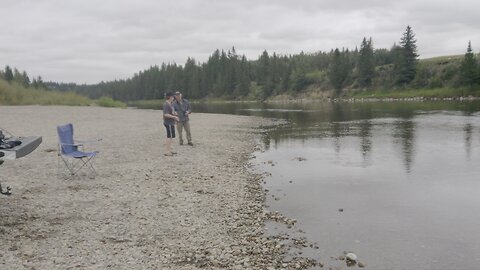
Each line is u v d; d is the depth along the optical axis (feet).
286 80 451.94
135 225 27.14
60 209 29.78
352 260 22.65
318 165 51.03
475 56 320.70
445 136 75.82
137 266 20.92
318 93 404.98
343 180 42.37
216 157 56.24
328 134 85.30
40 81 305.12
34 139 28.12
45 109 148.97
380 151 60.85
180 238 25.23
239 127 104.73
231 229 27.35
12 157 24.21
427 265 22.13
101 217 28.43
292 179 43.29
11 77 297.94
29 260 20.92
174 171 45.34
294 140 76.74
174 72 550.36
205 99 501.56
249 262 22.13
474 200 34.24
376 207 32.73
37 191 34.55
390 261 22.67
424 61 368.89
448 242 25.31
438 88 288.30
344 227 28.14
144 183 38.96
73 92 214.28
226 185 39.93
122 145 64.80
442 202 33.83
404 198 35.19
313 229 27.78
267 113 175.73
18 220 26.86
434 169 46.91
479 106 172.65
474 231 27.09
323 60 563.89
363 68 361.71
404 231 27.30
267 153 61.67
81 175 41.42
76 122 106.22
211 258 22.34
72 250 22.52
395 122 109.29
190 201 33.55
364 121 116.78
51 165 45.88
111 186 37.29
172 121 55.88
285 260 22.65
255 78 520.83
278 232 27.17
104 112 148.36
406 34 322.14
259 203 34.09
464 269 21.65
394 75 334.85
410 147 63.87
